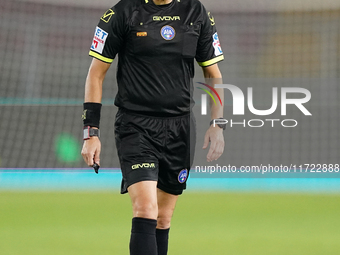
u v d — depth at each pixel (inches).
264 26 1993.1
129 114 436.1
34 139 1380.4
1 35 1818.4
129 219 737.0
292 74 1956.2
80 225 697.6
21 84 1738.4
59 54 1836.9
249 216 760.3
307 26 1995.6
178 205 843.4
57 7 1897.1
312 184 1112.2
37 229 674.2
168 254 548.4
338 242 607.8
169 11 436.5
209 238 624.1
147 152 429.4
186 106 446.3
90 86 437.7
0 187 1050.1
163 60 430.0
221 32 1980.8
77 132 1389.0
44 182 1117.7
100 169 1323.8
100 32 432.5
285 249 573.9
